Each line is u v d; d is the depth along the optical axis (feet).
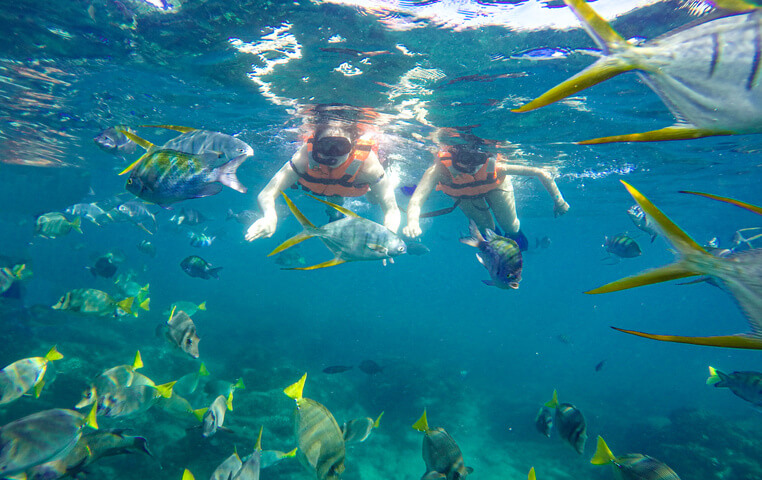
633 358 123.34
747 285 2.87
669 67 3.42
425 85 29.84
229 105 37.99
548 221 118.52
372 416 46.98
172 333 14.66
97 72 32.76
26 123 48.98
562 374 91.76
